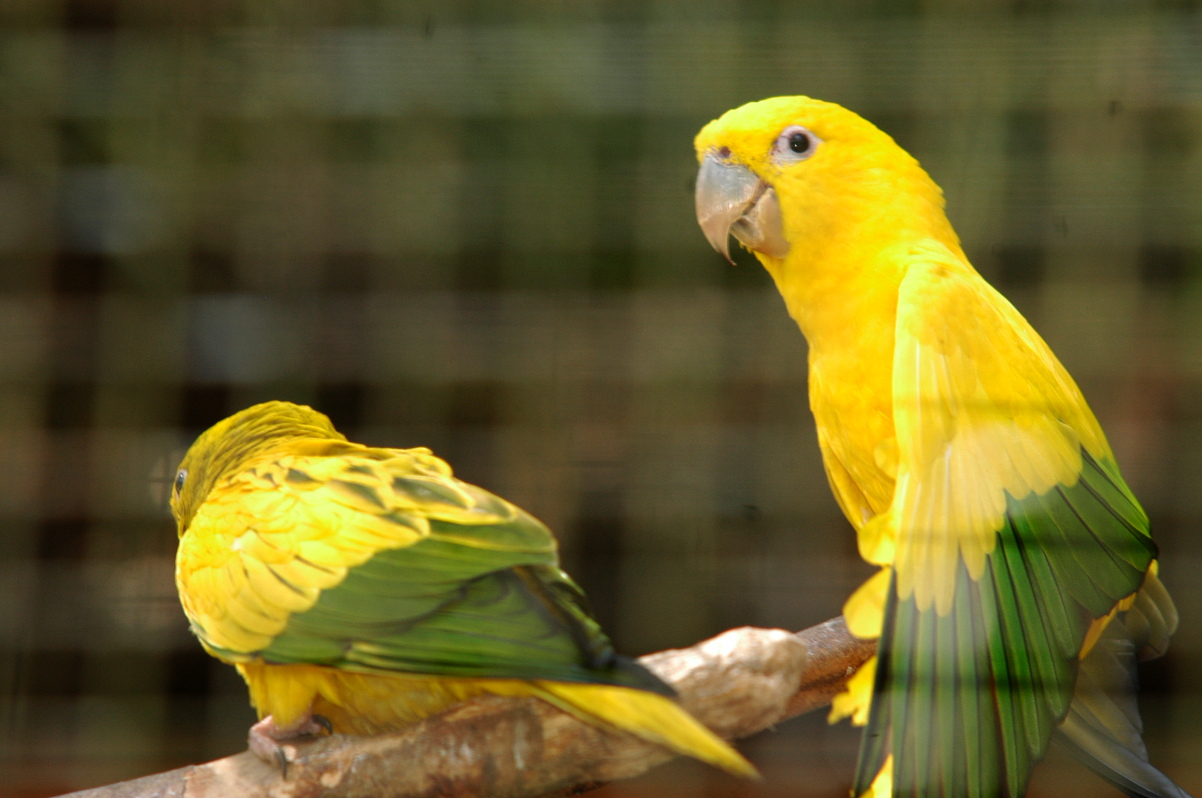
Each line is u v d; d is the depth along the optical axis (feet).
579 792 16.55
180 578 16.22
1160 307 21.11
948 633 16.89
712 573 27.27
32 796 27.14
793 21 18.40
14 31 19.29
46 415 25.21
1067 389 19.97
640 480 25.55
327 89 20.47
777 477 26.94
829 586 27.22
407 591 14.67
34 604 24.20
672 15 18.71
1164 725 26.08
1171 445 25.52
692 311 23.45
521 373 24.06
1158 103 18.49
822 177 21.20
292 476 16.37
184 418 26.07
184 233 23.91
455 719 15.55
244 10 20.33
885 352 20.54
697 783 25.77
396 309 24.79
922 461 17.90
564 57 18.98
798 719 26.32
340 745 15.74
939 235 21.18
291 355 25.80
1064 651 17.49
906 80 18.79
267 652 15.06
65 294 25.22
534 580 14.73
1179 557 25.43
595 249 22.11
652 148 21.48
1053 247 20.94
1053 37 18.20
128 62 20.25
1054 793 31.17
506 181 21.04
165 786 15.78
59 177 22.24
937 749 16.28
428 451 17.71
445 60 19.65
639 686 13.16
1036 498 18.08
